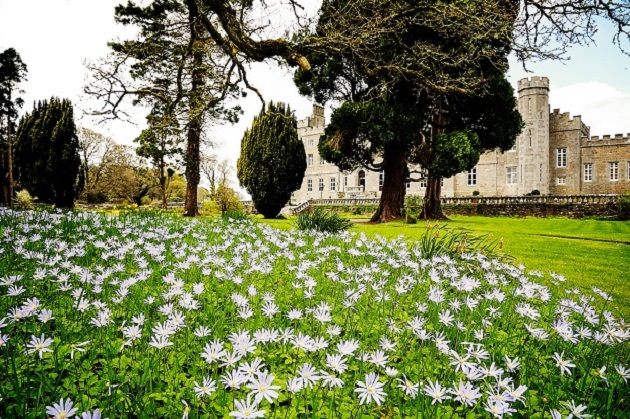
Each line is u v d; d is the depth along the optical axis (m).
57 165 25.28
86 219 7.78
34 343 1.96
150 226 7.75
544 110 42.34
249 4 10.61
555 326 2.71
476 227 17.88
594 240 13.14
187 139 20.36
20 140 25.30
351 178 52.06
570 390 2.39
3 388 1.90
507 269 5.40
